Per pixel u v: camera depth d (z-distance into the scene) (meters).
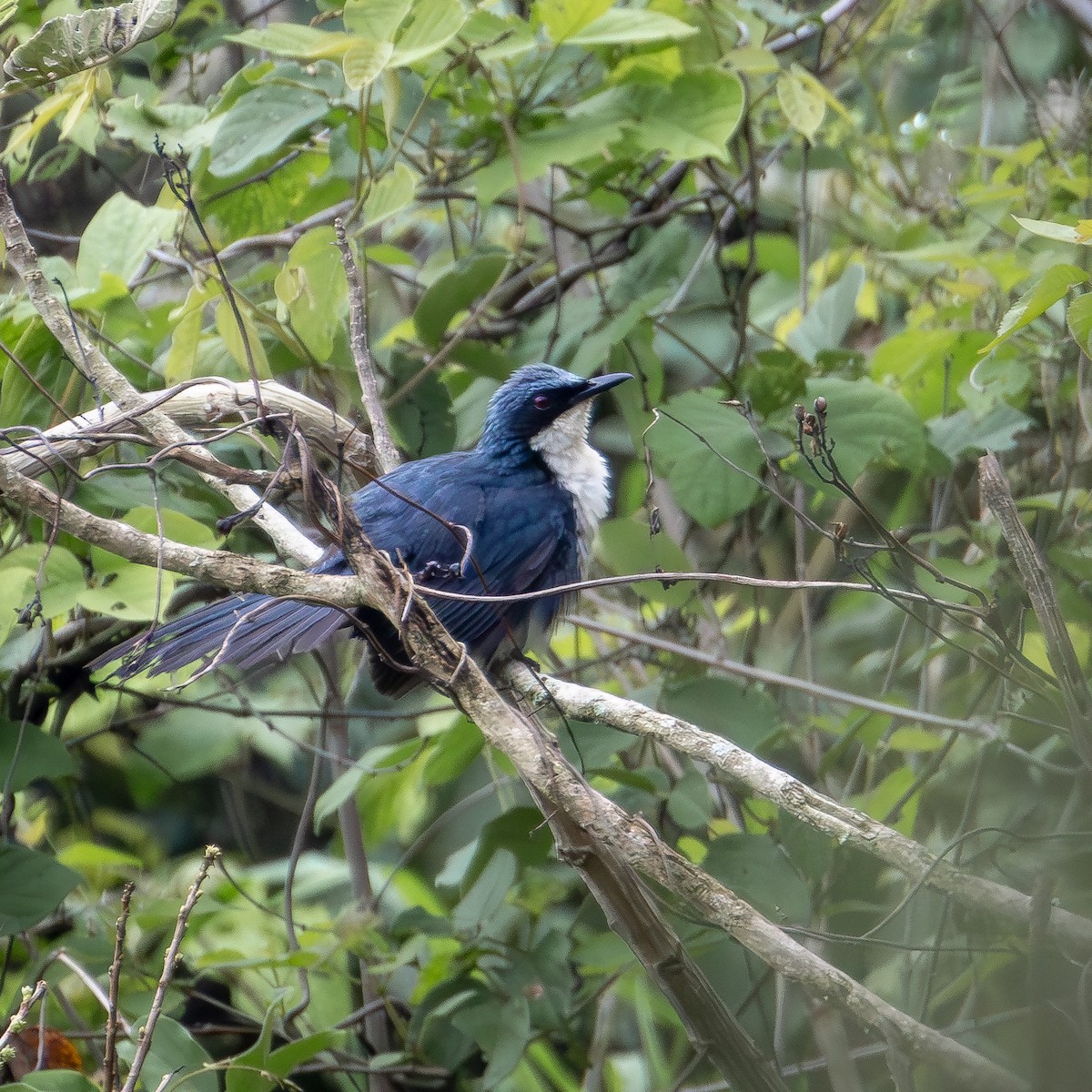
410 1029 10.46
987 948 7.20
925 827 10.06
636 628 12.22
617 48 10.95
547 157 10.27
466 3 10.02
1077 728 6.82
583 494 10.51
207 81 13.32
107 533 6.36
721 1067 6.78
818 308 12.00
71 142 11.48
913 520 12.33
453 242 11.10
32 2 10.12
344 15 8.56
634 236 12.10
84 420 7.55
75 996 11.04
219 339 10.12
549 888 11.66
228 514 10.10
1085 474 10.27
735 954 9.23
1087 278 6.68
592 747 9.80
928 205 13.04
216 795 14.66
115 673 8.70
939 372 11.56
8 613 8.16
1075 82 11.68
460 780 14.37
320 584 6.65
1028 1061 8.34
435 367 11.30
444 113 11.02
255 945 11.33
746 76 12.10
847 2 12.04
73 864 10.87
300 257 8.83
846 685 11.64
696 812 9.71
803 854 9.21
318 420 7.85
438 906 12.68
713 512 10.09
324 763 13.80
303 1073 10.56
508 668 9.28
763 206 13.33
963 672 10.52
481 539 9.68
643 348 11.42
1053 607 6.89
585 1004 10.18
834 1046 8.31
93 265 9.55
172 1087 7.68
